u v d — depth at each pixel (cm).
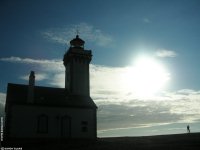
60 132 4481
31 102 4409
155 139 4325
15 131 4197
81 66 5278
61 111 4581
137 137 5075
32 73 4550
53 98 4750
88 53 5350
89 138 4631
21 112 4306
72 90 5094
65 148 3516
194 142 3600
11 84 4688
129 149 3159
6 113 4422
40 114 4422
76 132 4584
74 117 4638
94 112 4806
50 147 3628
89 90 5222
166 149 3070
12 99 4362
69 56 5266
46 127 4416
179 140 3884
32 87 4503
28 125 4297
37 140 4300
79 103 4822
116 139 4747
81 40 5425
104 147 3450
